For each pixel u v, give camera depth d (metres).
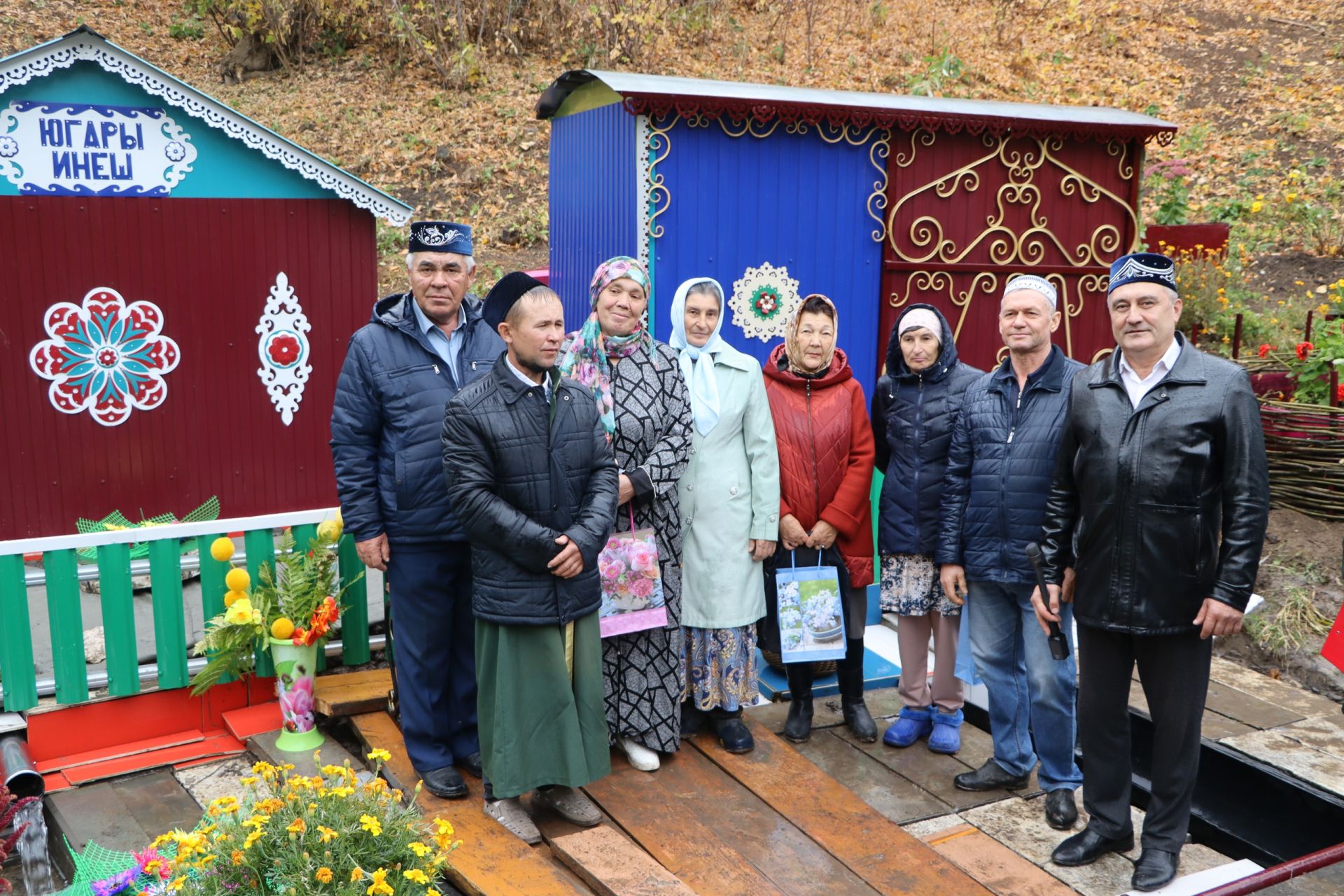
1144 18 14.94
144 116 4.47
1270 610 5.04
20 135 4.27
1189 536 2.98
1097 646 3.20
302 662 3.95
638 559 3.63
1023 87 13.29
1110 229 5.41
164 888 2.74
